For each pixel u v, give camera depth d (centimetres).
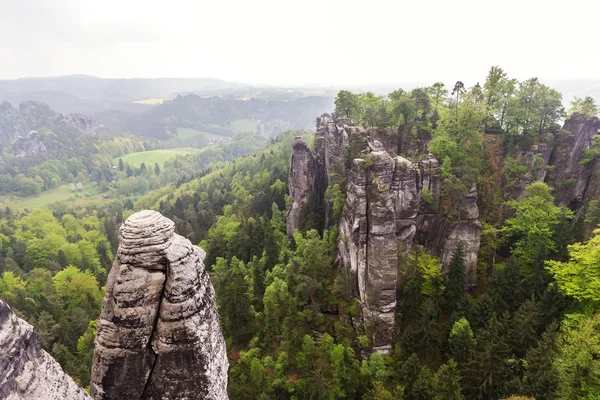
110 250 12750
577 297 4578
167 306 1891
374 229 5347
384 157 5631
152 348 1944
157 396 1989
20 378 1315
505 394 4103
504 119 8138
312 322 6150
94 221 16350
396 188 5875
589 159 7269
